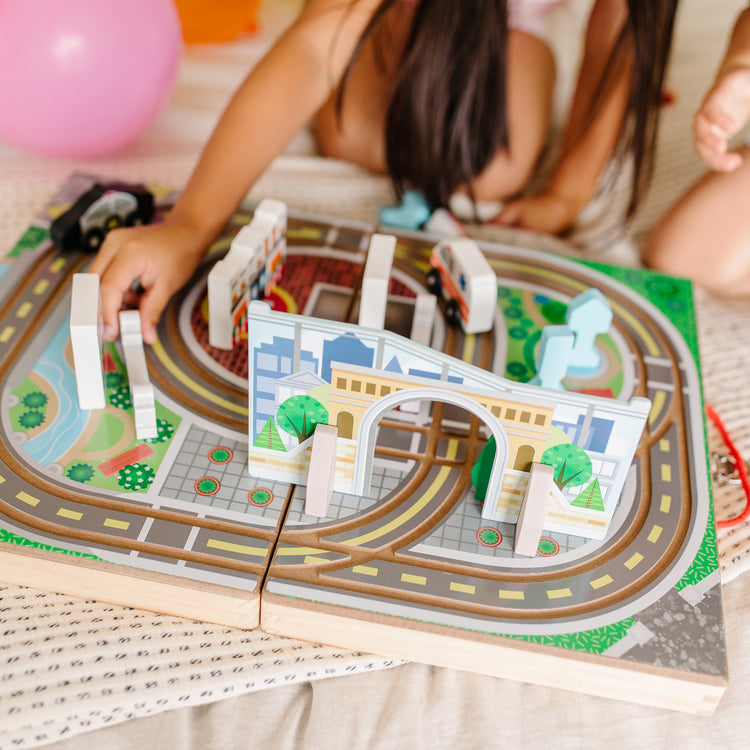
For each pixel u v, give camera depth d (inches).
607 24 52.1
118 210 41.8
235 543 30.0
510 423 28.5
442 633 28.2
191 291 40.2
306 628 29.5
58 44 46.0
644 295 42.7
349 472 31.2
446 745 28.1
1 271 41.3
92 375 33.2
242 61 65.0
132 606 30.3
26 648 28.7
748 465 38.8
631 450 28.7
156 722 28.1
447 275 39.9
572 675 28.6
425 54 48.6
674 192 56.7
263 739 28.2
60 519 30.1
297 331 28.3
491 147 52.1
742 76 40.7
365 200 52.1
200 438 33.6
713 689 27.9
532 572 30.0
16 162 52.5
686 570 30.5
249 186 42.4
